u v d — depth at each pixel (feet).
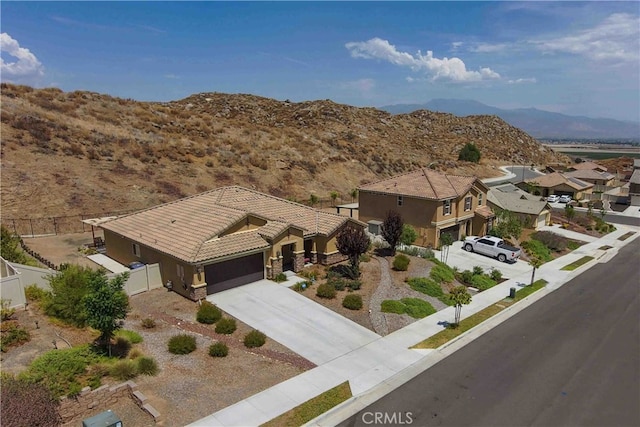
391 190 120.67
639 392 48.44
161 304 69.00
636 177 214.90
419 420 42.65
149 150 159.94
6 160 120.57
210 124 218.59
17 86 170.09
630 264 107.24
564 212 176.14
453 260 104.83
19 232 102.27
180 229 82.07
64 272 59.67
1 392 36.70
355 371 51.55
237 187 104.37
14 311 55.47
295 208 98.53
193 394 44.80
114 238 90.48
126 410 41.60
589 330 65.77
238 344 56.70
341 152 244.42
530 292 83.41
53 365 42.60
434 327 65.10
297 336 59.93
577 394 47.91
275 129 248.11
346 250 81.05
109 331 49.32
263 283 79.46
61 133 145.79
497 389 48.60
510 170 352.90
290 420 41.57
